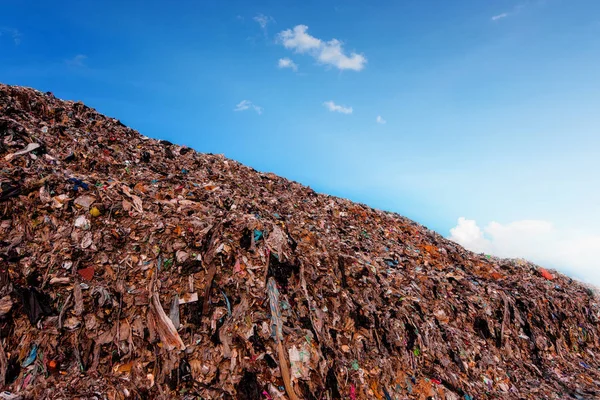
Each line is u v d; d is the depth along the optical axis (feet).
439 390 25.67
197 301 22.79
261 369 21.12
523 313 37.88
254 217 31.76
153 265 23.71
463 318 34.22
